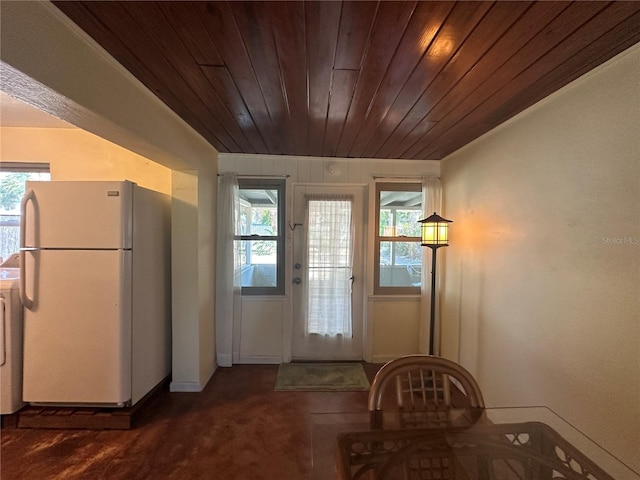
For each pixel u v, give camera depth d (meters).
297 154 3.28
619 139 1.37
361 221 3.49
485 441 1.22
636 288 1.30
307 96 1.85
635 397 1.30
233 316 3.34
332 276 3.44
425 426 1.31
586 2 1.05
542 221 1.84
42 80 1.11
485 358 2.45
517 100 1.86
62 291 2.16
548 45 1.31
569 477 1.08
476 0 1.06
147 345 2.48
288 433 2.19
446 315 3.17
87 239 2.17
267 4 1.10
